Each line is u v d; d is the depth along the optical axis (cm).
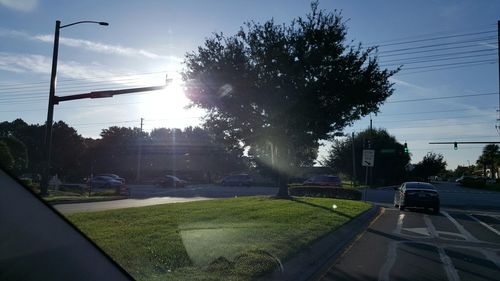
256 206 1992
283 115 2539
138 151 7538
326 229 1415
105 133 7956
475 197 4131
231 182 6125
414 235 1530
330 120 2606
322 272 938
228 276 753
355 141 7462
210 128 2841
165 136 9238
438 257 1130
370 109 2708
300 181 6956
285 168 2819
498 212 2627
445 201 3581
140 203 2669
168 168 8006
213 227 1260
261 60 2542
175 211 1658
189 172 7944
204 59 2670
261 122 2688
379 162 7231
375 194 4294
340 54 2584
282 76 2505
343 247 1256
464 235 1557
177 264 806
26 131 7188
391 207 2880
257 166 6406
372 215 2202
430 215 2317
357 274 927
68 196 3042
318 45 2498
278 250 998
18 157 3422
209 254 888
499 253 1205
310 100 2486
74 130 7481
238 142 2822
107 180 5041
